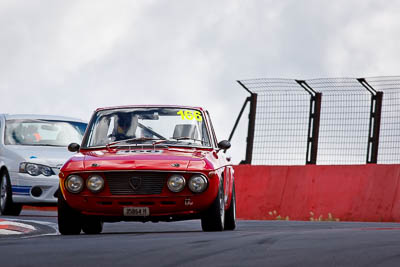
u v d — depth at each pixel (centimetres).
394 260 1891
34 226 3628
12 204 5022
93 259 1950
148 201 3131
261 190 5541
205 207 3180
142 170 3128
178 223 4347
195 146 3462
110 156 3244
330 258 1941
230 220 3616
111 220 3209
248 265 1831
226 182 3469
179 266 1822
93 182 3148
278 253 2066
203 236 2686
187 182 3152
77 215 3209
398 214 4922
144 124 3516
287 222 4522
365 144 5319
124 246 2284
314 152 5412
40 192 4947
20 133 5228
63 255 2050
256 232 2938
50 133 5262
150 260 1928
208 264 1855
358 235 2648
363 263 1842
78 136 5309
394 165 5031
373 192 5069
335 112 5375
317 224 4178
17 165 4972
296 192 5388
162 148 3403
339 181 5228
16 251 2178
